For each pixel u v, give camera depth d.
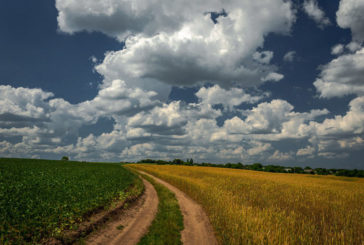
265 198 20.06
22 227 8.82
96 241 9.73
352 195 22.94
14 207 10.72
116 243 9.70
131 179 33.59
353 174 87.50
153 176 50.12
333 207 17.25
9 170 24.36
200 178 40.91
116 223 12.61
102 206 14.91
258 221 11.11
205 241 10.75
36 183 17.55
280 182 34.31
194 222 13.93
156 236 10.86
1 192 13.02
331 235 10.74
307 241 9.88
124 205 16.56
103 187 19.73
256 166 111.31
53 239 8.99
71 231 10.12
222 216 13.52
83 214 12.23
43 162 48.75
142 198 21.33
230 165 119.38
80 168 39.59
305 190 25.39
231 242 9.98
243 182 32.75
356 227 12.37
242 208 13.81
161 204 18.88
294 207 17.23
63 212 11.02
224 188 25.58
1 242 7.77
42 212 10.70
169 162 153.50
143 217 14.44
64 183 19.20
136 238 10.47
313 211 16.28
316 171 102.38
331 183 39.22
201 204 19.75
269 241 8.98
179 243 10.20
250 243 9.41
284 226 10.94
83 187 18.23
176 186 32.91
